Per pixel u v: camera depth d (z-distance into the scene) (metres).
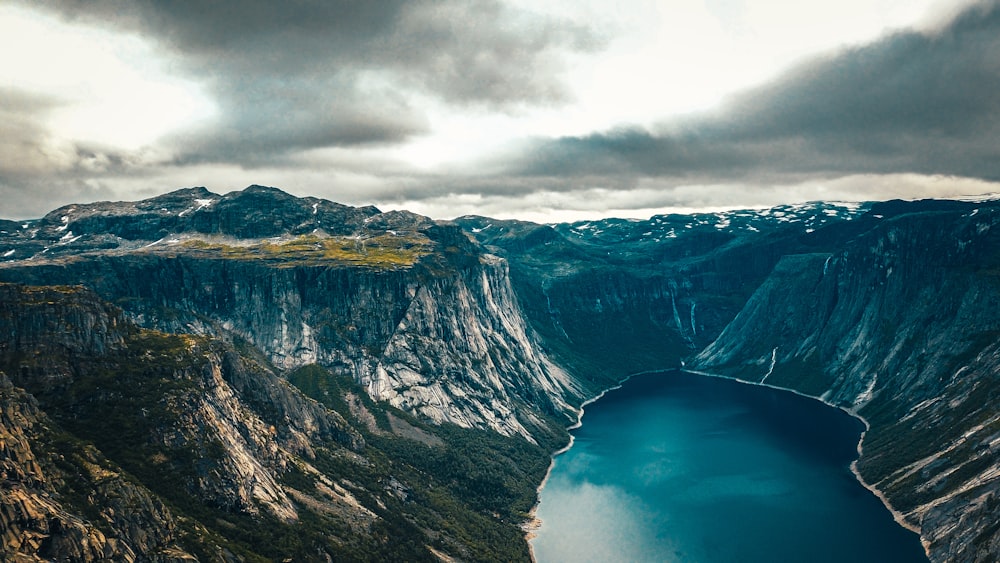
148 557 154.75
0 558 120.31
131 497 161.75
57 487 152.12
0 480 134.75
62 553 132.88
